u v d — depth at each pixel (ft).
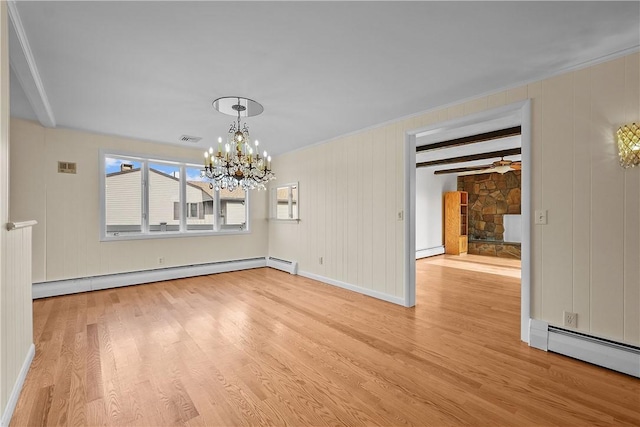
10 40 6.31
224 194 19.01
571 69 7.74
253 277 16.99
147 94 9.52
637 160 6.68
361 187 13.64
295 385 6.45
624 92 6.98
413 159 11.86
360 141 13.67
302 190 17.25
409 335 9.05
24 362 6.63
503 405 5.79
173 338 8.79
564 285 7.86
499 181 27.73
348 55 7.31
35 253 12.66
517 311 11.30
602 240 7.29
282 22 6.06
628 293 6.94
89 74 8.19
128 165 15.48
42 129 12.82
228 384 6.47
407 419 5.41
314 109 10.89
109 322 10.02
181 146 16.61
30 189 12.55
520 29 6.28
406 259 11.73
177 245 16.74
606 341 7.16
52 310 11.21
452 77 8.43
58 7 5.54
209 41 6.70
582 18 5.91
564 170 7.86
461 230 27.76
